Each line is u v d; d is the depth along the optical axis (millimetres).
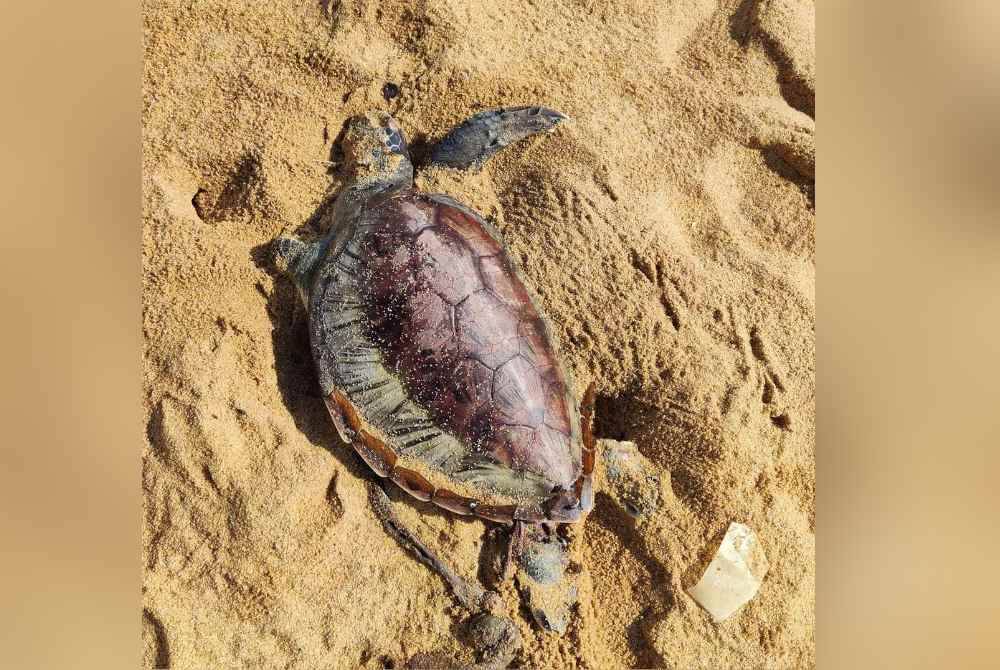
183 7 1649
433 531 1553
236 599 1515
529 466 1503
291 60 1661
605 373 1609
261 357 1578
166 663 1500
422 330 1512
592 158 1654
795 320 1630
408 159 1631
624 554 1575
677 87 1701
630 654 1555
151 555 1518
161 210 1596
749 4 1732
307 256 1581
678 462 1588
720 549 1558
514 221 1636
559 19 1715
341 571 1532
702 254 1652
